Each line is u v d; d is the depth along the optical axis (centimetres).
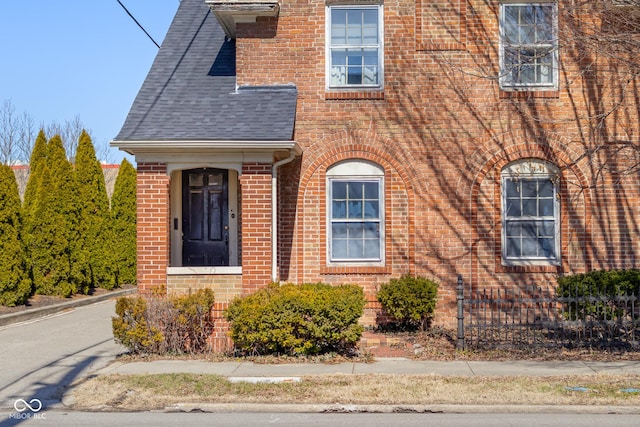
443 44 1486
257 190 1341
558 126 1478
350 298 1204
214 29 1641
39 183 2208
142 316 1252
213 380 1038
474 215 1477
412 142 1484
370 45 1502
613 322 1241
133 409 930
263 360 1190
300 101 1491
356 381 1029
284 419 870
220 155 1343
